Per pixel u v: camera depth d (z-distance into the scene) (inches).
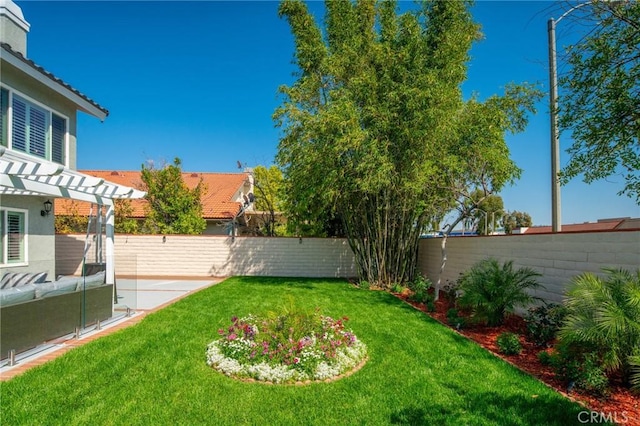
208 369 166.4
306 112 390.9
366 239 456.4
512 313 272.2
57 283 209.5
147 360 174.9
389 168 344.5
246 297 353.1
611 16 188.5
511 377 159.0
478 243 348.5
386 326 248.5
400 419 124.0
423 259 496.4
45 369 161.2
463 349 199.0
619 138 198.5
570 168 222.7
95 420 120.5
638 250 186.5
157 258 553.3
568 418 123.1
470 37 362.3
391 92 344.8
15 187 186.5
